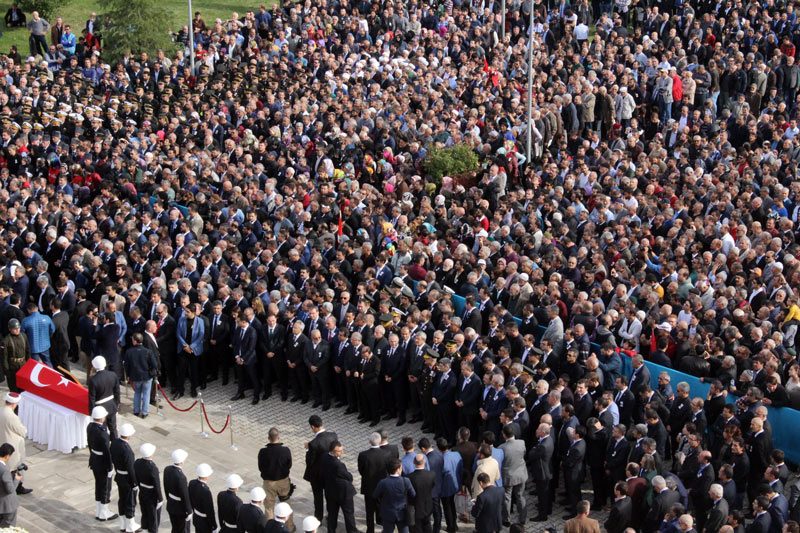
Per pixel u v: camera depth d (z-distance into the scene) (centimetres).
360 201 2928
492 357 2128
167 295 2472
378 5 4425
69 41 4269
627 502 1686
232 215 2814
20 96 3625
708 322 2173
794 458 1959
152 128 3503
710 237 2603
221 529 1709
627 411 1966
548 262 2486
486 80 3928
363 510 1958
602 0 4625
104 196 2961
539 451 1856
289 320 2358
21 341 2248
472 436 2106
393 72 3941
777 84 3903
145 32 4138
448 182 3142
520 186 3300
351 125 3441
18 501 1912
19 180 3023
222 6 5112
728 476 1719
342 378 2327
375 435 1825
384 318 2284
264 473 1856
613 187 2967
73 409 2122
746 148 3297
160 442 2184
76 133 3425
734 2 4353
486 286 2433
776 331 2156
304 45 4131
